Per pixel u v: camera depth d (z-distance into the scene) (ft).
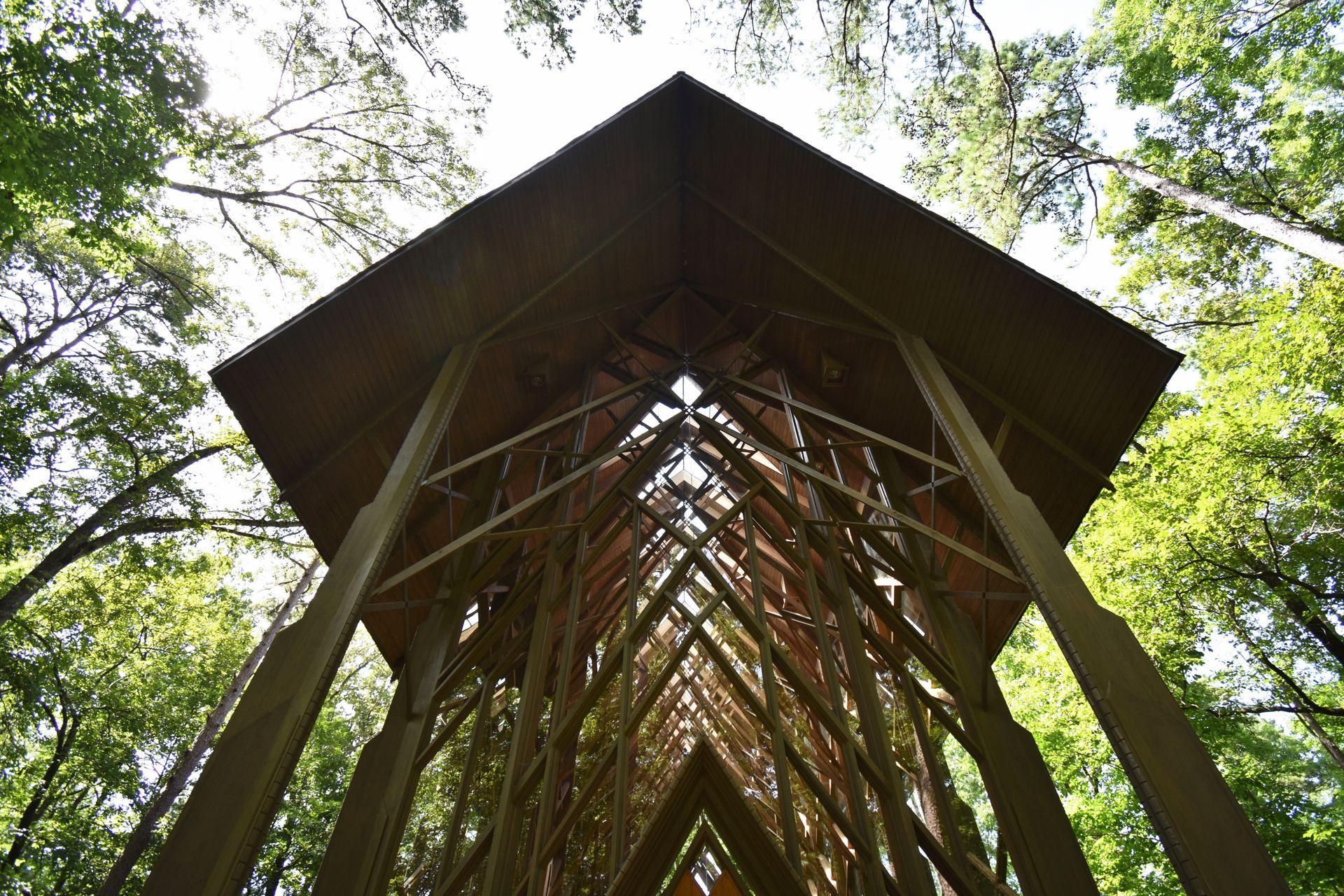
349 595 17.39
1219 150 51.47
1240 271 53.62
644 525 38.32
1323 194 45.85
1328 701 47.57
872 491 34.01
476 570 28.14
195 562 50.88
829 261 29.07
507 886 19.83
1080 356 24.23
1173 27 48.08
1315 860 39.93
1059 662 47.57
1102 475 25.64
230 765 13.87
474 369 29.37
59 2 26.37
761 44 44.83
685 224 34.60
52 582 49.08
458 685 26.27
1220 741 44.39
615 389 39.27
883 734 23.34
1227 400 43.29
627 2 34.58
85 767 53.21
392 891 32.99
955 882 20.40
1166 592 41.68
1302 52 44.88
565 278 29.71
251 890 57.67
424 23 40.34
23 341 49.65
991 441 28.37
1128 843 43.04
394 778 21.71
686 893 37.63
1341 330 39.04
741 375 35.04
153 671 56.49
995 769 21.94
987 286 24.89
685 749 47.39
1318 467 37.70
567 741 23.03
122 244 30.58
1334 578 38.50
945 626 26.02
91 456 46.01
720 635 43.27
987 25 44.80
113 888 38.78
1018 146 52.42
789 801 21.06
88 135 26.71
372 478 27.02
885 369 31.12
